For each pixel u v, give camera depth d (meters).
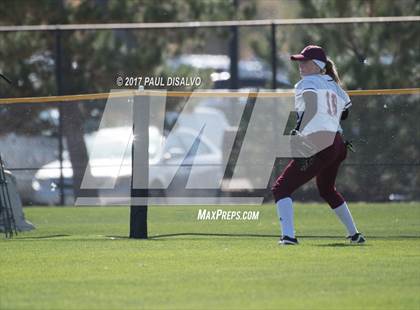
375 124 59.38
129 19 79.62
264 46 72.38
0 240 46.09
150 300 29.75
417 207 59.72
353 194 60.53
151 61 73.50
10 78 73.38
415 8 73.38
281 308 28.36
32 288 31.92
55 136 61.66
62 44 72.75
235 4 82.81
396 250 40.38
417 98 59.19
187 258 38.25
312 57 41.53
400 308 28.33
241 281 32.81
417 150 59.47
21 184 61.53
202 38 75.25
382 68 68.31
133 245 43.03
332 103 41.19
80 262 37.44
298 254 39.03
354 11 74.00
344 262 36.69
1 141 60.56
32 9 79.00
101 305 29.05
